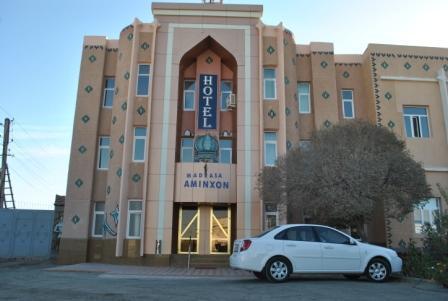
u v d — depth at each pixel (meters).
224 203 20.41
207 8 21.92
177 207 21.06
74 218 21.48
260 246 11.73
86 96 22.91
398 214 15.77
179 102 21.81
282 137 20.61
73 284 11.42
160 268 17.75
